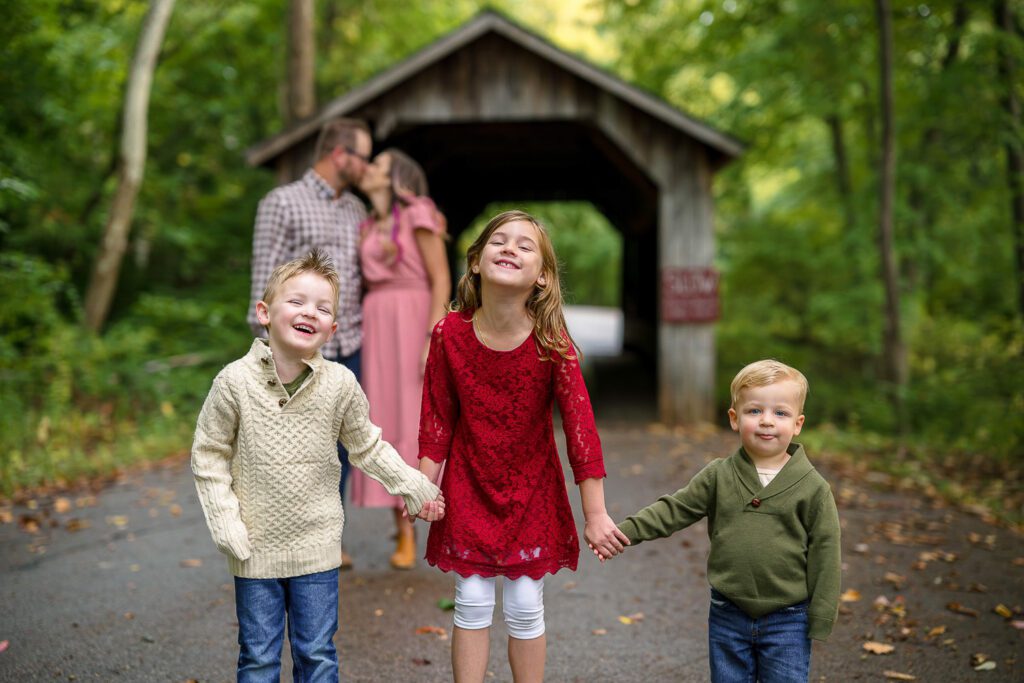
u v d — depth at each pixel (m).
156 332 10.80
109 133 12.44
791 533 2.09
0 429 6.52
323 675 2.12
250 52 15.09
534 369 2.23
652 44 14.21
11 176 8.35
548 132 11.04
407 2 16.80
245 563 2.12
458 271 15.59
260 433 2.12
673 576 3.97
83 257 12.18
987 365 10.05
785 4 12.22
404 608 3.41
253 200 14.23
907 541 4.66
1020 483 6.86
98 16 11.34
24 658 2.95
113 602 3.53
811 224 15.95
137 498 5.47
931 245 12.43
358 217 3.88
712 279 8.83
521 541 2.22
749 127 14.21
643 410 9.84
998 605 3.63
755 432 2.13
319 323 2.17
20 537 4.50
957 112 11.57
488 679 2.79
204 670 2.87
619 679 2.85
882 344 13.45
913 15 11.49
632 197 13.62
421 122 8.87
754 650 2.12
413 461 3.73
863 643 3.17
